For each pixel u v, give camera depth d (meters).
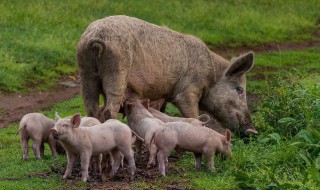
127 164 33.31
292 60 75.56
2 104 52.94
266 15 100.62
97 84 34.19
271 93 40.91
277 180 28.72
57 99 55.91
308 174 28.38
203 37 86.62
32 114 34.56
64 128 28.44
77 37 75.88
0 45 66.75
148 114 33.00
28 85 59.69
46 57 67.06
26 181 29.58
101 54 33.03
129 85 34.62
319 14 107.25
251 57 38.69
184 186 28.86
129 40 34.22
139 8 92.00
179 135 30.56
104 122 32.56
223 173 30.61
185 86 37.78
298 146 31.62
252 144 35.22
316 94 36.62
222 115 39.25
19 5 80.44
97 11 86.56
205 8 96.81
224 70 39.56
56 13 81.38
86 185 28.88
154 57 35.84
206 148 30.88
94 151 29.55
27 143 34.50
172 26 87.81
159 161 30.44
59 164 33.03
